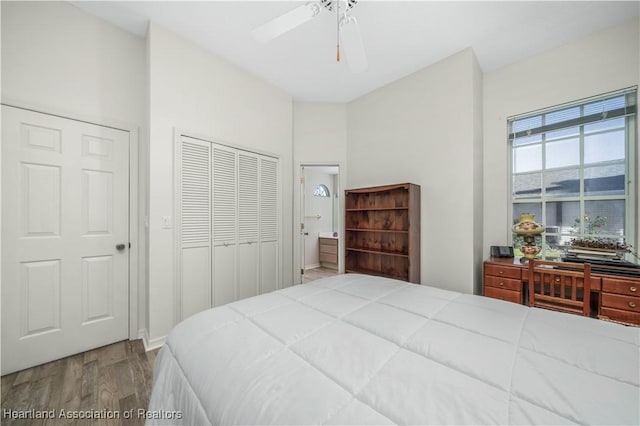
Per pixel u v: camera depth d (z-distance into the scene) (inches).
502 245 105.0
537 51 96.6
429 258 106.6
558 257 94.2
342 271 140.6
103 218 83.2
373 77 116.5
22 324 69.9
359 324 41.9
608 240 85.3
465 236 96.7
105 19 83.4
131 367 71.7
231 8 77.8
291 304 51.6
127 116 88.1
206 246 97.2
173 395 34.0
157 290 84.2
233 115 106.0
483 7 76.5
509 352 32.4
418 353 33.1
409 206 103.2
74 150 78.0
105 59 83.9
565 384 25.9
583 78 88.4
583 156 90.4
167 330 86.0
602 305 70.5
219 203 101.3
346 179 141.2
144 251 90.1
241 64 106.3
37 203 72.2
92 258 81.2
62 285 76.0
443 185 102.8
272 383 27.4
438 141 104.3
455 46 95.0
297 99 138.5
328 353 33.0
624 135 83.0
